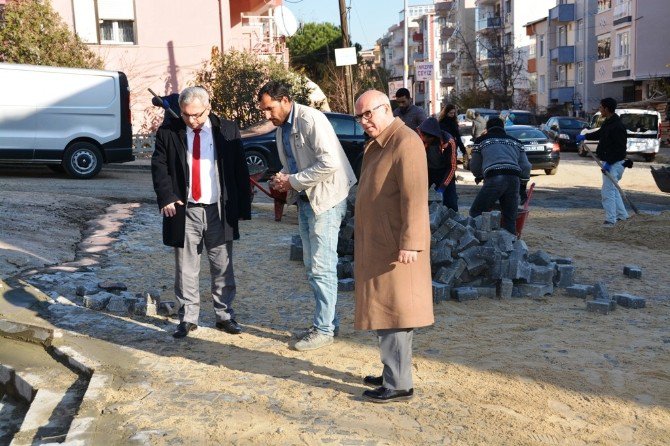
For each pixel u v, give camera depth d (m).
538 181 22.28
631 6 50.78
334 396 4.90
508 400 4.85
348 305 7.20
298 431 4.34
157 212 12.95
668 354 5.77
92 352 5.68
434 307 7.11
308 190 5.71
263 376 5.27
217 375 5.28
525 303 7.34
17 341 6.13
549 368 5.43
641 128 31.45
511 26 75.69
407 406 4.74
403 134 4.63
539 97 70.06
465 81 83.88
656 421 4.56
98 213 12.45
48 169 19.66
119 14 26.62
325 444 4.18
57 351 5.76
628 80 54.28
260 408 4.69
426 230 4.59
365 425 4.44
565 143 37.47
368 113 4.67
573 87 62.88
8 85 16.59
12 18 21.83
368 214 4.73
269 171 18.55
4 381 5.56
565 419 4.57
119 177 18.77
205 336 6.19
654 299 7.70
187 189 6.00
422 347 5.90
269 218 12.91
